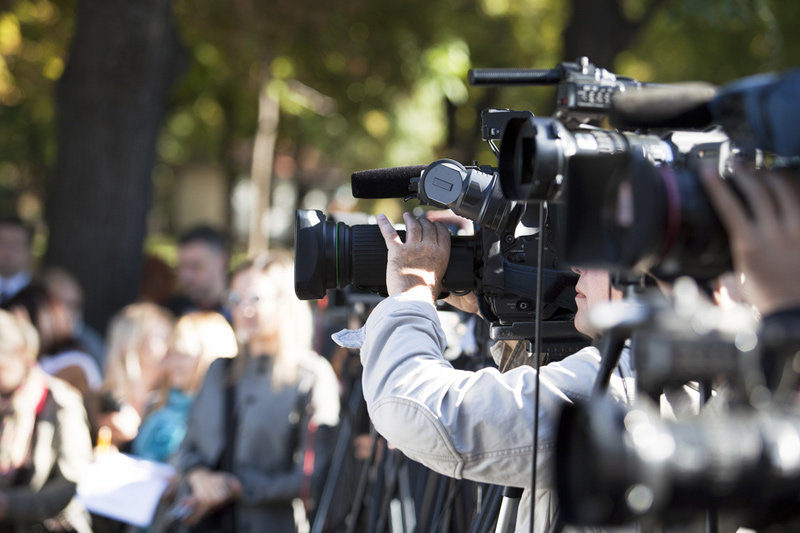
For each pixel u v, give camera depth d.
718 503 1.52
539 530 2.72
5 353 5.58
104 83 11.50
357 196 3.37
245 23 15.04
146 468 5.96
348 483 5.88
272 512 5.60
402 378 2.60
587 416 1.54
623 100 2.20
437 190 3.01
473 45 19.84
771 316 1.69
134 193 11.77
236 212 31.83
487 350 4.21
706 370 1.63
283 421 5.66
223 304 8.79
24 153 25.36
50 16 15.61
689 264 1.79
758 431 1.52
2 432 5.59
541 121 2.18
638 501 1.48
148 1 11.54
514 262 3.02
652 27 18.61
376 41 16.20
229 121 21.48
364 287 3.14
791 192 1.72
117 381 6.87
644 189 1.72
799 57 17.08
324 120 20.06
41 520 5.64
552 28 21.03
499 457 2.48
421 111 18.23
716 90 2.20
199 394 5.86
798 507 1.57
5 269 9.61
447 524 4.19
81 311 11.49
